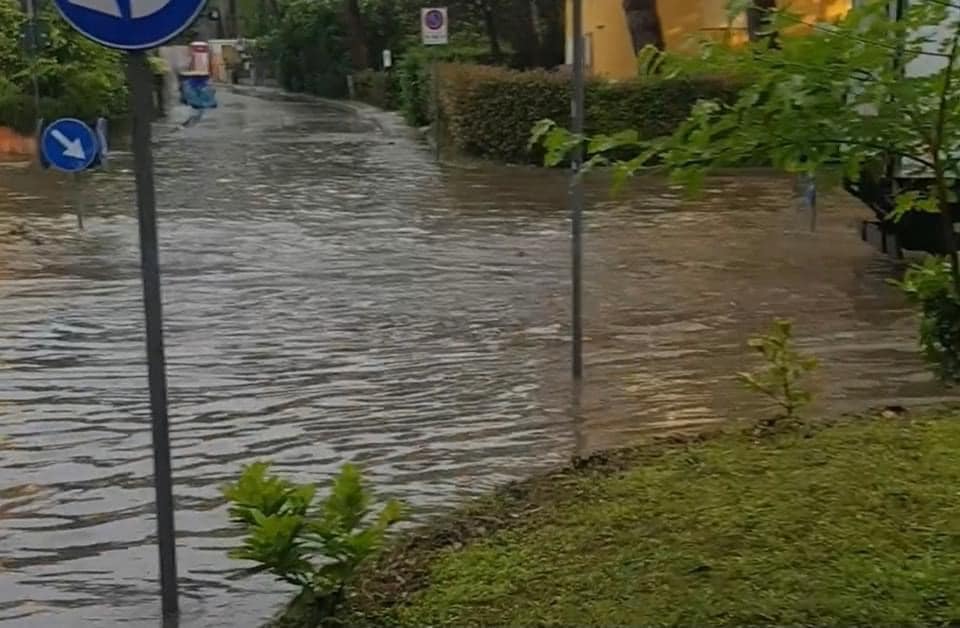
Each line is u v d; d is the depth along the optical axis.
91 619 5.51
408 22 60.91
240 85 83.81
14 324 11.96
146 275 4.93
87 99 34.38
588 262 15.52
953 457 5.95
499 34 44.22
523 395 9.37
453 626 4.42
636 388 9.51
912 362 10.08
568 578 4.75
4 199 22.38
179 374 10.06
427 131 38.28
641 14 30.67
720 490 5.64
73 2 4.62
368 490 7.23
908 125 4.41
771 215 19.81
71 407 9.17
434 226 19.09
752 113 4.32
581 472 6.31
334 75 66.12
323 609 4.57
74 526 6.75
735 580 4.61
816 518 5.18
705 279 14.23
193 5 4.70
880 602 4.36
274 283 14.20
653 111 28.03
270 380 9.89
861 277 14.19
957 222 9.62
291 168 29.08
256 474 4.54
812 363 7.16
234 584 5.87
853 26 4.27
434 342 11.19
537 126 4.71
